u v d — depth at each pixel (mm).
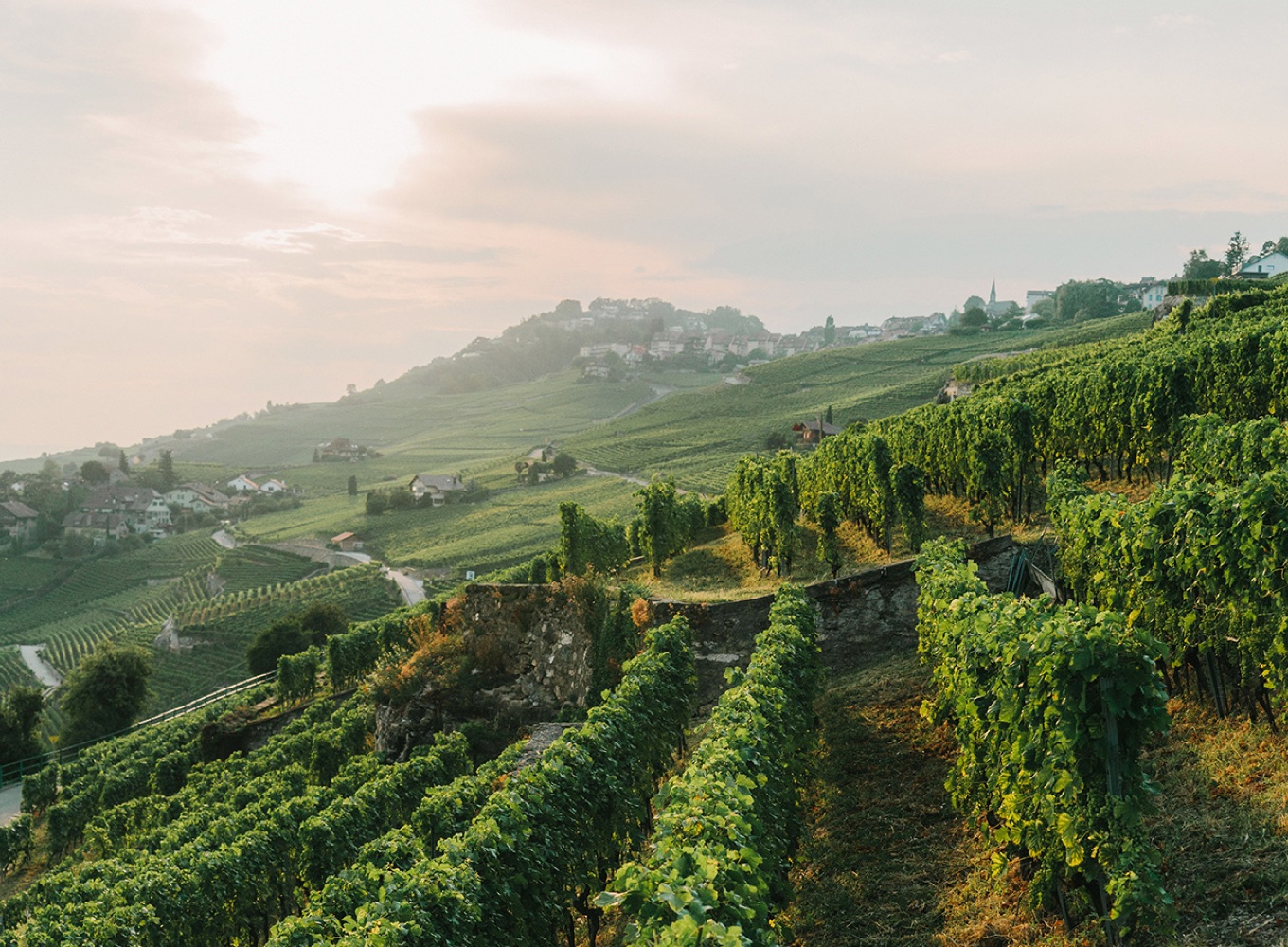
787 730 13805
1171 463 23875
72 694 63562
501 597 30141
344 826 19688
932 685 18000
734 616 24688
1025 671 9320
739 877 7926
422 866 11672
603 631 26672
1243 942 7156
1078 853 8125
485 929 11602
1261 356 25172
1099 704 8125
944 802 13047
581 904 14492
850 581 22969
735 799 9586
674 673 20391
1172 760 10992
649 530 37781
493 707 28766
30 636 125562
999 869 9680
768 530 31328
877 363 190250
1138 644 8078
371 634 46188
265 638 68750
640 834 15742
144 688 66562
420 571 119312
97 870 22359
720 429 167375
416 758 23219
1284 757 9883
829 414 132125
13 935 18297
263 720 42594
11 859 37344
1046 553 20922
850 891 11148
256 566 139750
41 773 45188
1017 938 8953
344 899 13500
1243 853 8375
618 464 161375
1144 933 7875
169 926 18000
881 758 15547
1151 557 13062
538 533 126500
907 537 27359
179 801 32156
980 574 22047
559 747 14969
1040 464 30719
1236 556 11141
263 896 19453
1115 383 26031
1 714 59125
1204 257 167625
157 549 174500
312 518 177625
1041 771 8617
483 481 177125
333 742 31719
